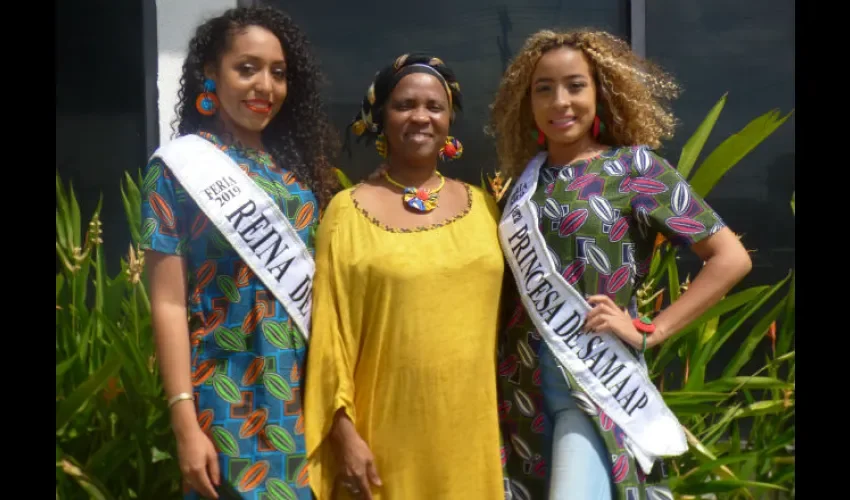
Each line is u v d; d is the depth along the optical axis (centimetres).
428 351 163
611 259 170
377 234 169
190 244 163
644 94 187
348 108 306
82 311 230
